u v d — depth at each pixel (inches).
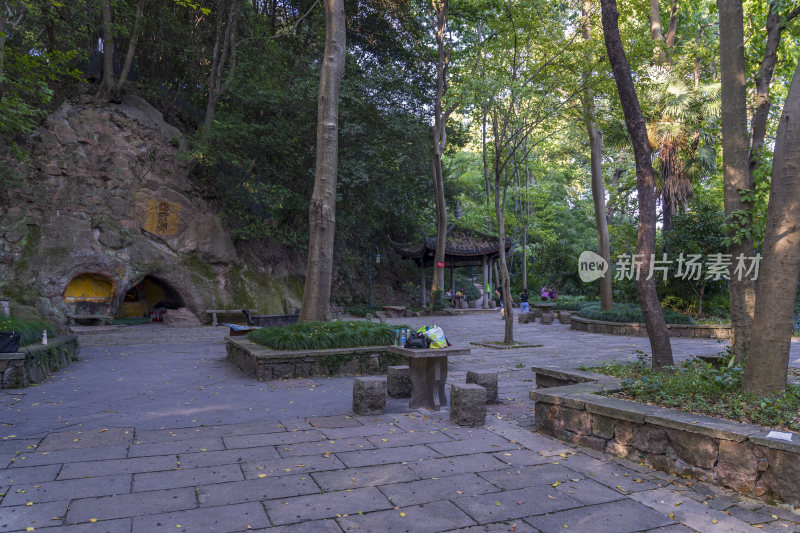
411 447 199.9
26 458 181.5
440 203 1140.5
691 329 659.4
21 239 663.8
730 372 223.8
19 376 317.1
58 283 672.4
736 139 323.6
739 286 323.6
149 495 149.0
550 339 653.3
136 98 813.9
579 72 539.2
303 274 1058.7
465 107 558.3
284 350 369.7
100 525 129.2
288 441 206.1
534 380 359.6
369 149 903.1
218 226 855.7
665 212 842.2
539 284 1588.3
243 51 890.1
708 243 724.0
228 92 884.0
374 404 254.4
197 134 832.3
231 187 879.1
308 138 904.3
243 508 140.9
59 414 248.8
